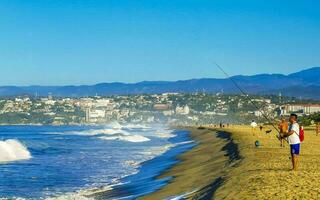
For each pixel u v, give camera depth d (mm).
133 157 38469
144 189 20734
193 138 72562
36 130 156000
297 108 178125
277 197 13039
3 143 39969
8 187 22641
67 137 88250
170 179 23031
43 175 26969
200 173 23547
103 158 37719
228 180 17688
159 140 73125
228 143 42812
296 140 17750
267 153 26875
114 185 22844
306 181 15297
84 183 23781
